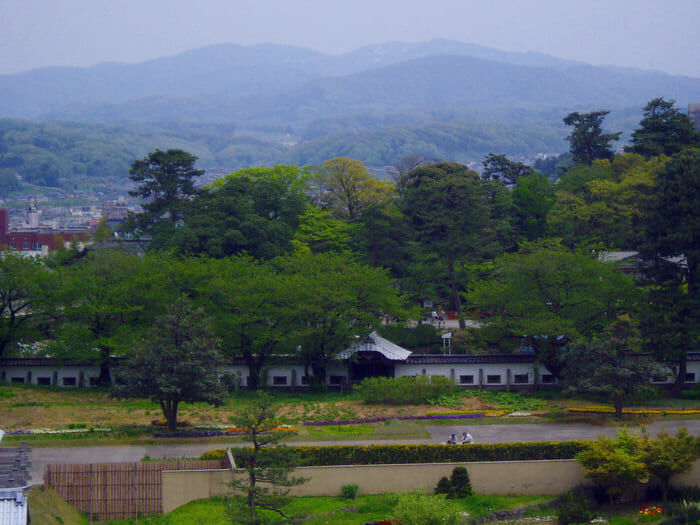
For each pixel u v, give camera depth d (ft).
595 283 568.00
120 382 463.01
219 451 364.17
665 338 526.98
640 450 369.09
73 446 403.13
